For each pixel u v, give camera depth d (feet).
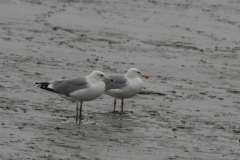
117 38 92.48
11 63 66.69
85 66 69.87
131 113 50.37
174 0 146.00
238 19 123.44
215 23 115.96
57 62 70.49
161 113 50.88
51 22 100.99
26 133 40.37
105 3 132.87
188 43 93.56
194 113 51.62
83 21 105.60
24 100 50.55
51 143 38.50
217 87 64.59
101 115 48.85
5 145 37.01
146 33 99.71
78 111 49.47
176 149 39.65
